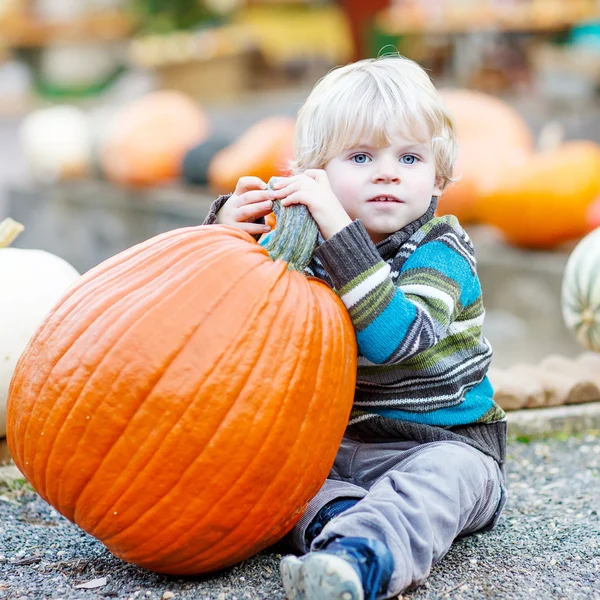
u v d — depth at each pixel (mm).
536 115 10961
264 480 2322
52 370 2350
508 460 3691
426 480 2504
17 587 2498
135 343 2285
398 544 2322
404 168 2713
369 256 2514
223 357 2283
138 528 2326
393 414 2730
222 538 2367
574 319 4676
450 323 2703
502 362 6488
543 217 7105
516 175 7270
